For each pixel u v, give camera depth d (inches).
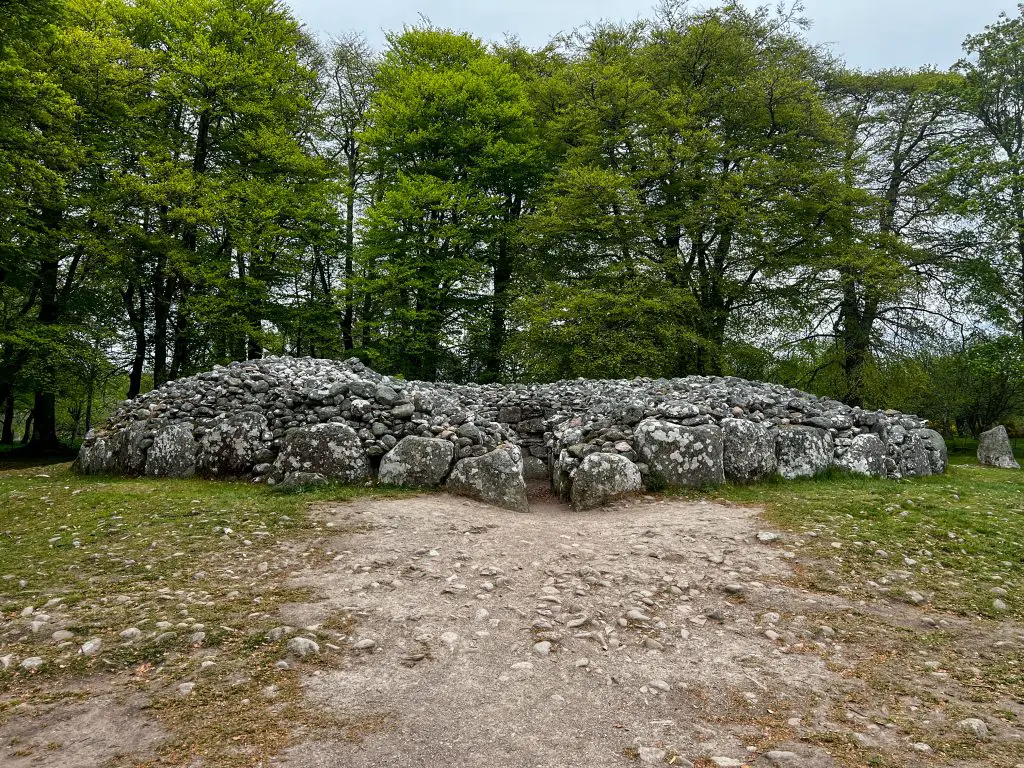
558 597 230.2
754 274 919.0
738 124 941.2
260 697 157.9
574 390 552.7
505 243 1061.8
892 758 139.8
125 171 809.5
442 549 277.9
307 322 985.5
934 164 965.2
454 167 988.6
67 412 1446.9
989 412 1031.0
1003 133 863.7
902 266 815.1
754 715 158.6
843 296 906.1
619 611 221.8
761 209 847.7
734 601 233.0
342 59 1101.7
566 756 138.5
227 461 433.7
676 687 172.1
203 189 782.5
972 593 242.2
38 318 809.5
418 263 910.4
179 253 793.6
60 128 684.1
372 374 540.4
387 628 200.5
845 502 359.3
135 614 203.2
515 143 998.4
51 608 207.5
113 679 164.7
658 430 410.3
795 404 481.1
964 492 407.5
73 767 129.0
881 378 870.4
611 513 364.8
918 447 487.5
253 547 277.1
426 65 999.0
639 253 915.4
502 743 142.6
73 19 706.8
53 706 151.6
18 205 658.8
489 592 234.8
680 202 930.7
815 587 245.8
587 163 946.7
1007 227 768.9
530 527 324.5
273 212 830.5
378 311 1016.9
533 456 502.0
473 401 543.8
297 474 397.7
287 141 883.4
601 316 831.1
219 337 860.0
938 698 167.6
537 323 844.6
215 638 187.0
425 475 394.6
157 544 279.4
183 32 847.7
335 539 289.0
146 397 504.1
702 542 294.5
